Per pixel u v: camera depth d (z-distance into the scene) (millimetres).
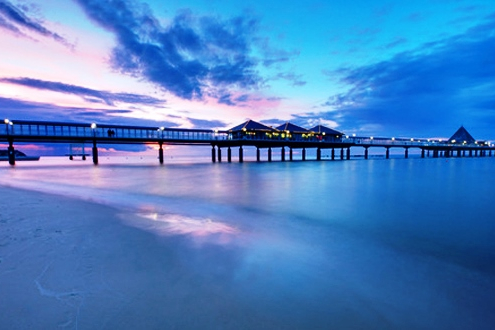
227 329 2770
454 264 4871
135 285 3604
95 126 36125
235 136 46281
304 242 6031
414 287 3943
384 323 3035
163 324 2799
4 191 12969
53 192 13203
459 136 108125
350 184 18516
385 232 7008
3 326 2660
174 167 38094
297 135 50750
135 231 6199
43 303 3074
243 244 5578
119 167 37219
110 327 2707
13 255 4438
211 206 10578
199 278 3900
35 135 32000
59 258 4379
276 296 3494
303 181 20484
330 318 3064
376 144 66438
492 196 13422
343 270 4480
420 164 50031
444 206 10750
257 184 18422
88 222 6875
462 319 3178
